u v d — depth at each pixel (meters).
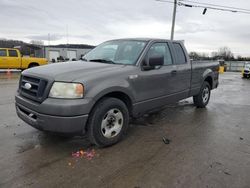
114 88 3.61
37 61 19.50
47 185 2.67
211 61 6.96
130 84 3.90
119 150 3.63
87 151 3.56
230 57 56.62
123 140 4.04
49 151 3.52
